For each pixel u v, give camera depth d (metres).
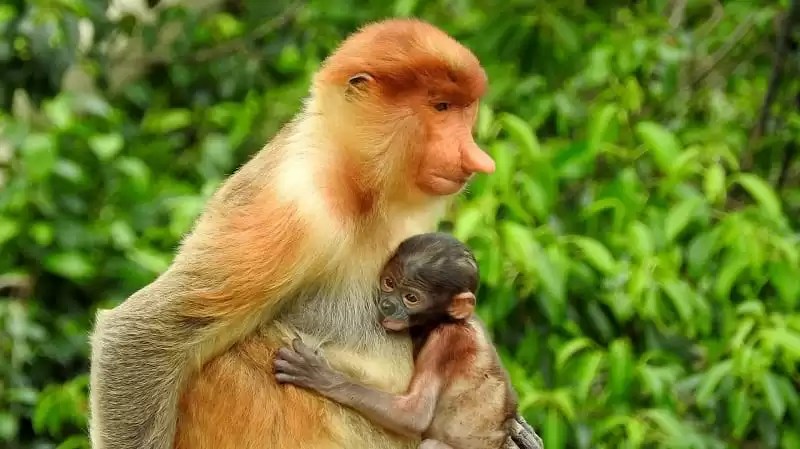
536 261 14.72
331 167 10.27
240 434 10.35
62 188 18.78
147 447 10.20
